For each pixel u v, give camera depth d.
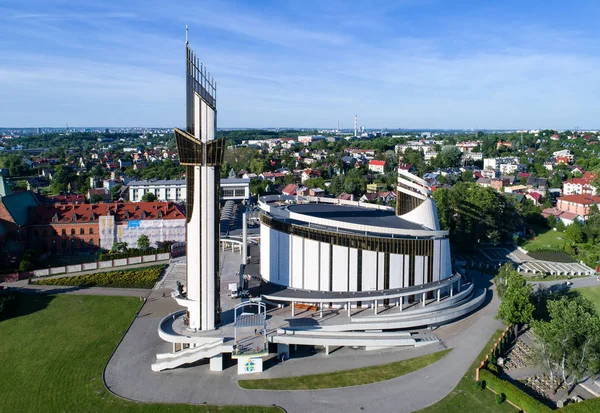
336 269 88.88
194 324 75.75
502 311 82.50
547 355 66.06
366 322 81.19
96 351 76.31
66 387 65.19
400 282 90.56
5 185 152.50
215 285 75.75
